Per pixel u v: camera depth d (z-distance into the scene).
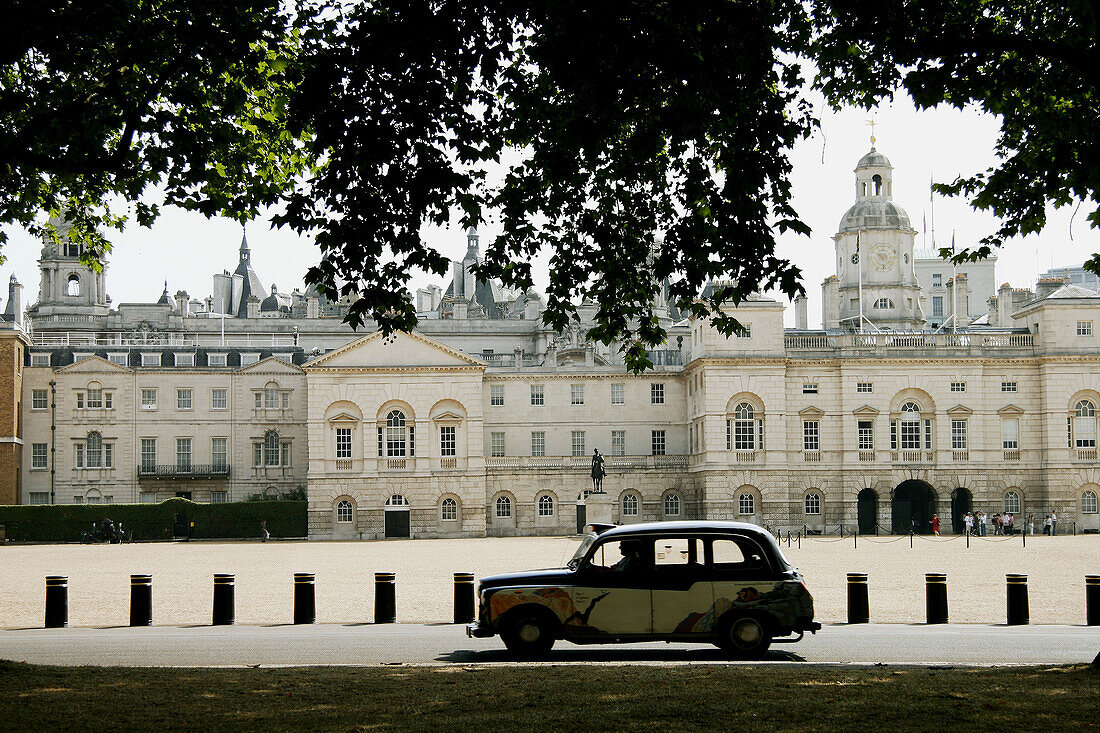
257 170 29.48
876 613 37.56
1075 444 107.69
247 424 120.12
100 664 25.59
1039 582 48.69
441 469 110.62
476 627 26.14
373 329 154.25
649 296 27.47
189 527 107.88
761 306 107.38
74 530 104.75
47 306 158.38
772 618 25.61
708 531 26.14
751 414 107.12
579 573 25.98
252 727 16.88
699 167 23.97
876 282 129.25
